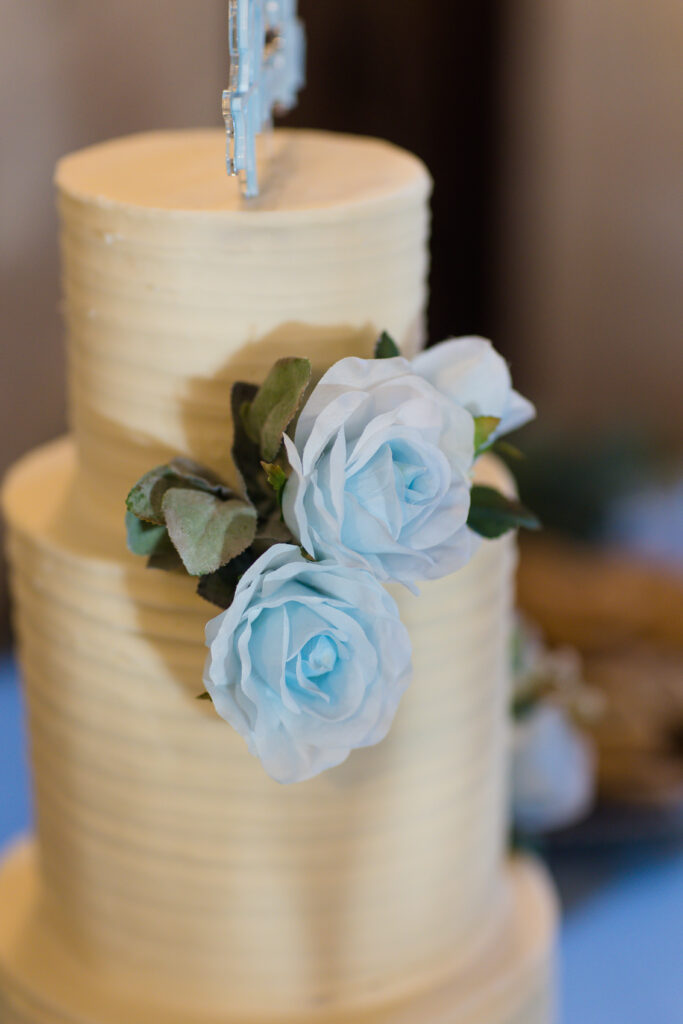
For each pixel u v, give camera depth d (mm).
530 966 875
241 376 769
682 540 1847
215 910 821
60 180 794
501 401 760
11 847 1000
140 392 785
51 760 844
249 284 755
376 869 827
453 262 2332
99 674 800
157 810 811
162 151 861
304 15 1907
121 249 761
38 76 1578
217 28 1757
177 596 772
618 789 1217
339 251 759
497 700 868
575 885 1167
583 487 1701
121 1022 824
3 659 1467
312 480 687
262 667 701
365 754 804
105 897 841
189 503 716
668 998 1051
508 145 2256
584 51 2203
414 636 802
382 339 753
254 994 833
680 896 1161
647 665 1421
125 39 1650
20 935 891
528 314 2443
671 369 2455
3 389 1709
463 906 871
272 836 807
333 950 832
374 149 862
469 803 855
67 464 911
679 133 2256
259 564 685
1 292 1653
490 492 780
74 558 785
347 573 694
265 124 845
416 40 2057
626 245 2371
